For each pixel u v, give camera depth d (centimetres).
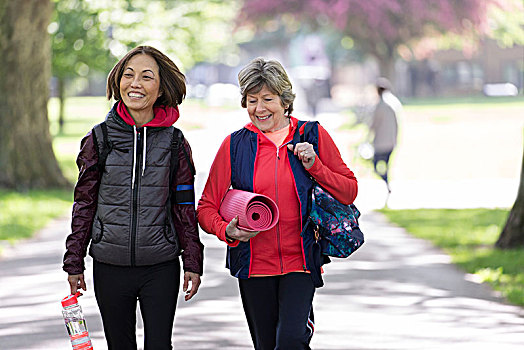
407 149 3728
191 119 6050
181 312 1038
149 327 615
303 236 638
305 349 641
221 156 652
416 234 1661
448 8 5816
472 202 2167
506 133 4494
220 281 1226
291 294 634
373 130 2119
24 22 2347
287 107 653
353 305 1079
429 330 951
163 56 622
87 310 1047
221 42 4856
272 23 6344
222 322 987
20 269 1311
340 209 641
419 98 9744
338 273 1294
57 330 955
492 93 10019
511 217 1456
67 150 3944
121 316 620
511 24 6359
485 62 10050
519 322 986
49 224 1812
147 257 607
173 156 617
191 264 622
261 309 647
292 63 10319
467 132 4616
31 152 2381
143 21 3562
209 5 4325
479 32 6072
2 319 1006
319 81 7794
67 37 3450
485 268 1298
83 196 615
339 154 659
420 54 6669
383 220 1872
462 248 1491
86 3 3447
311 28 6216
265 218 628
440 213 1953
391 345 890
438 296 1127
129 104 613
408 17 5828
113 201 609
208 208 649
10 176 2356
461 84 10169
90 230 621
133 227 606
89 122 6506
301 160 638
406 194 2338
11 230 1659
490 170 2933
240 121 5741
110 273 612
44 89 2414
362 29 5978
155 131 615
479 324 977
